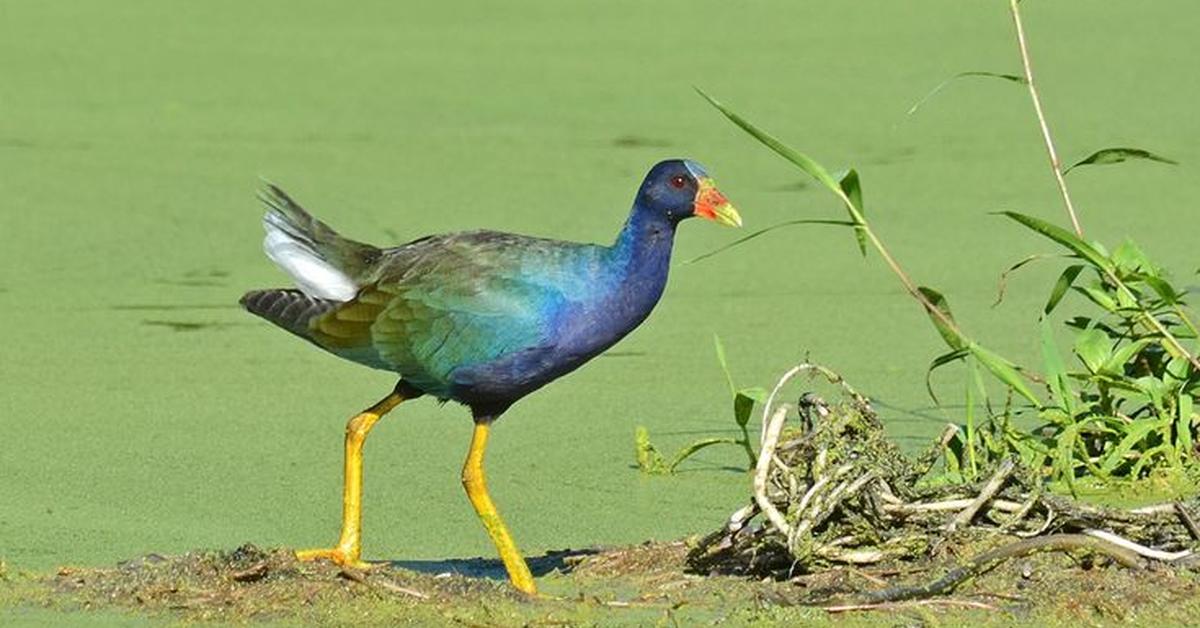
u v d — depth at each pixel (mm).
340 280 9516
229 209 17062
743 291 14930
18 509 10234
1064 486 10258
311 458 11164
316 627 8375
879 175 18047
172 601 8672
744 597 8680
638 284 9289
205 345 13508
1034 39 23453
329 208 16859
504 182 17750
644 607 8562
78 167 18391
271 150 19109
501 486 10695
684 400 12273
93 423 11766
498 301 9117
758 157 18844
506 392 9281
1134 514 9070
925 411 11852
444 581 8750
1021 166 18328
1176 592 8500
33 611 8625
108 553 9539
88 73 22453
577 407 12172
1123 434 10445
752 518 9562
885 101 20750
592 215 16578
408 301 9219
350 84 22078
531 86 21891
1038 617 8312
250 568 8844
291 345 13617
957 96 21000
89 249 15859
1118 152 9844
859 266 15578
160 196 17438
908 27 24375
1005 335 13445
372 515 10219
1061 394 10273
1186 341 10961
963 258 15578
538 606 8562
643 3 26609
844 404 9375
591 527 9992
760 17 25375
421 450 11398
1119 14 24812
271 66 22984
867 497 8891
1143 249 15469
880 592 8477
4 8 25938
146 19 25516
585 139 19469
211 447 11344
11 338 13539
